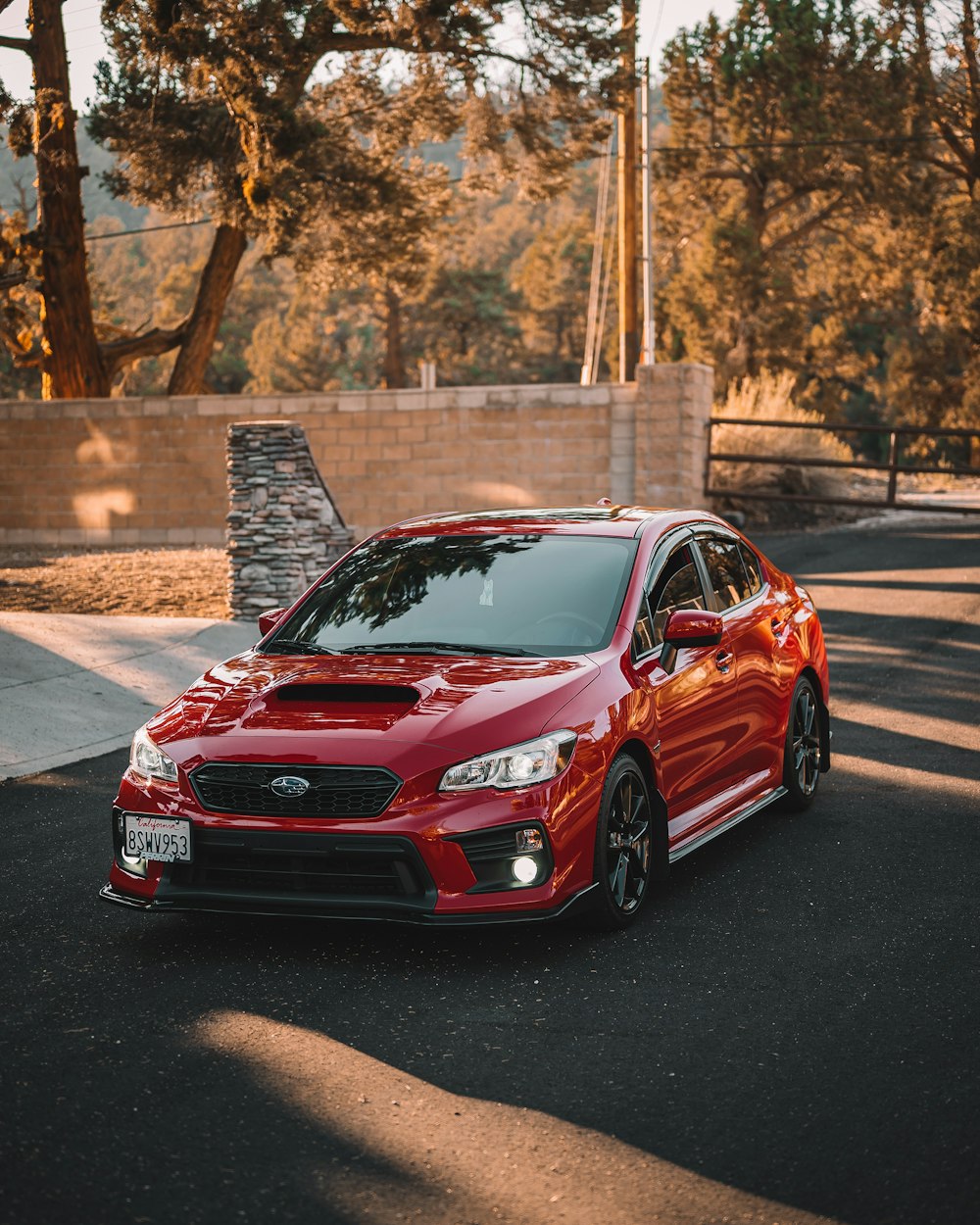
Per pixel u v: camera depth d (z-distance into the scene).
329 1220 3.41
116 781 8.76
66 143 27.97
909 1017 4.77
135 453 25.78
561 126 31.20
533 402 23.61
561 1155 3.75
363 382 89.75
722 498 24.05
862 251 47.53
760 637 7.29
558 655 5.91
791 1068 4.34
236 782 5.30
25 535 26.52
